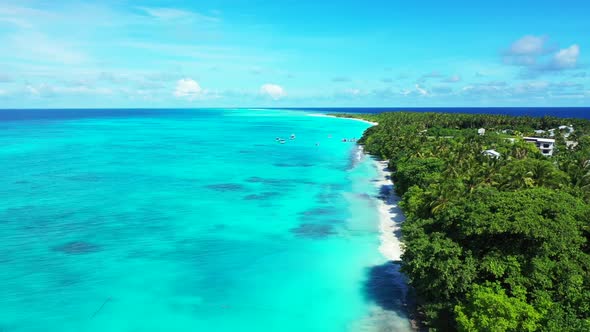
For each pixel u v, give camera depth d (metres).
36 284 39.00
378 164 100.81
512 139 105.94
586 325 22.70
